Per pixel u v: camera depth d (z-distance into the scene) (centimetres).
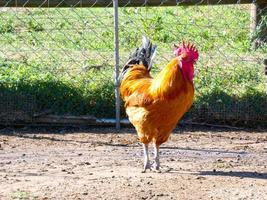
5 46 1598
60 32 1695
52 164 1000
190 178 933
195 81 1268
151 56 1040
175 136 1163
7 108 1213
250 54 1496
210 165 1004
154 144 977
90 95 1230
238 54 1491
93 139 1146
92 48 1571
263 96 1227
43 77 1277
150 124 943
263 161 1030
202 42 1598
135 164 1008
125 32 1677
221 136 1168
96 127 1214
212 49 1557
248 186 899
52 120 1210
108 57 1480
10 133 1180
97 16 1783
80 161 1018
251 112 1216
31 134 1173
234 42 1594
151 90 938
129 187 888
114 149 1090
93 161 1020
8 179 920
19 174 945
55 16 1805
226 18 1739
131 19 1772
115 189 877
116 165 999
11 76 1273
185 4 1358
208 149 1093
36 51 1537
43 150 1078
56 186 888
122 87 1005
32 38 1662
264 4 1516
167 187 890
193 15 1809
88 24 1733
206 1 1371
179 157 1047
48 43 1616
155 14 1806
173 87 919
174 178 932
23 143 1118
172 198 846
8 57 1483
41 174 946
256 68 1344
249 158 1046
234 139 1153
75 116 1211
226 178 935
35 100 1216
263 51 1504
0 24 1758
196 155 1059
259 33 1512
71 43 1616
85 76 1309
